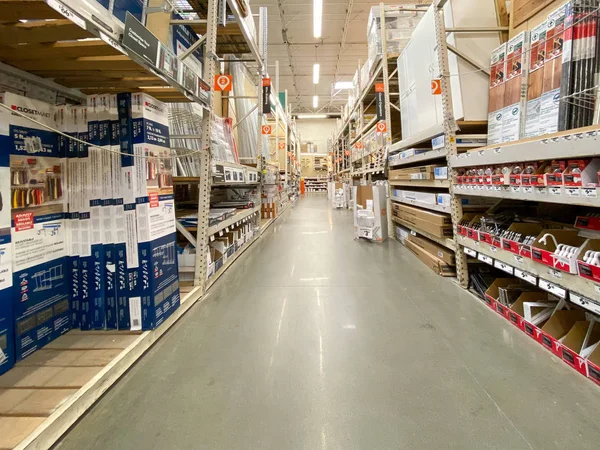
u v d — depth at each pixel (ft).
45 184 4.15
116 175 4.42
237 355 4.20
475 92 6.79
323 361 4.02
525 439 2.70
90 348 3.95
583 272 3.38
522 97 5.46
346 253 10.23
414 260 9.18
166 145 4.98
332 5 25.55
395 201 12.51
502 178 4.70
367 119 20.16
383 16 11.55
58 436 2.74
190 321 5.29
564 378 3.52
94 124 4.41
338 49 33.65
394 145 11.24
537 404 3.12
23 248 3.79
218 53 11.94
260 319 5.34
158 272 4.64
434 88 7.08
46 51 3.48
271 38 30.86
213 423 2.98
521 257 4.46
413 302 5.93
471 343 4.36
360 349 4.29
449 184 6.75
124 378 3.71
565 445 2.63
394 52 12.10
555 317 4.26
